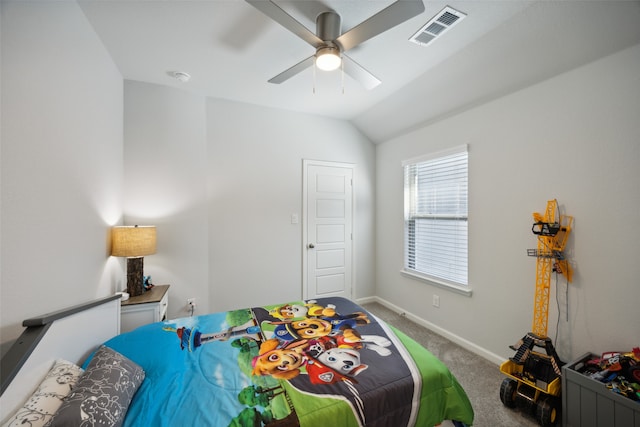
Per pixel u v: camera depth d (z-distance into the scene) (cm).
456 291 253
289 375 117
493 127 221
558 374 155
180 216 256
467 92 230
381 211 369
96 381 94
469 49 195
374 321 177
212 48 196
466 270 250
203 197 270
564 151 176
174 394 104
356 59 211
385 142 360
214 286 286
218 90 265
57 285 127
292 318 182
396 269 340
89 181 162
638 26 139
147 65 217
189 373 118
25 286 106
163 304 223
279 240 317
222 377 115
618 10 138
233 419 92
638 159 146
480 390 187
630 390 127
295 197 326
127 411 95
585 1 142
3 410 79
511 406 171
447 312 266
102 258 183
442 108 259
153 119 246
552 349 163
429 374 121
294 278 326
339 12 160
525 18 162
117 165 217
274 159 315
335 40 151
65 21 137
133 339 145
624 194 151
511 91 207
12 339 98
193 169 264
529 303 197
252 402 100
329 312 193
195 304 262
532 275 195
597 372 147
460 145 249
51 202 123
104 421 82
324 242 345
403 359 131
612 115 155
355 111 326
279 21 134
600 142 160
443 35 181
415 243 314
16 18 103
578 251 169
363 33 143
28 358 91
